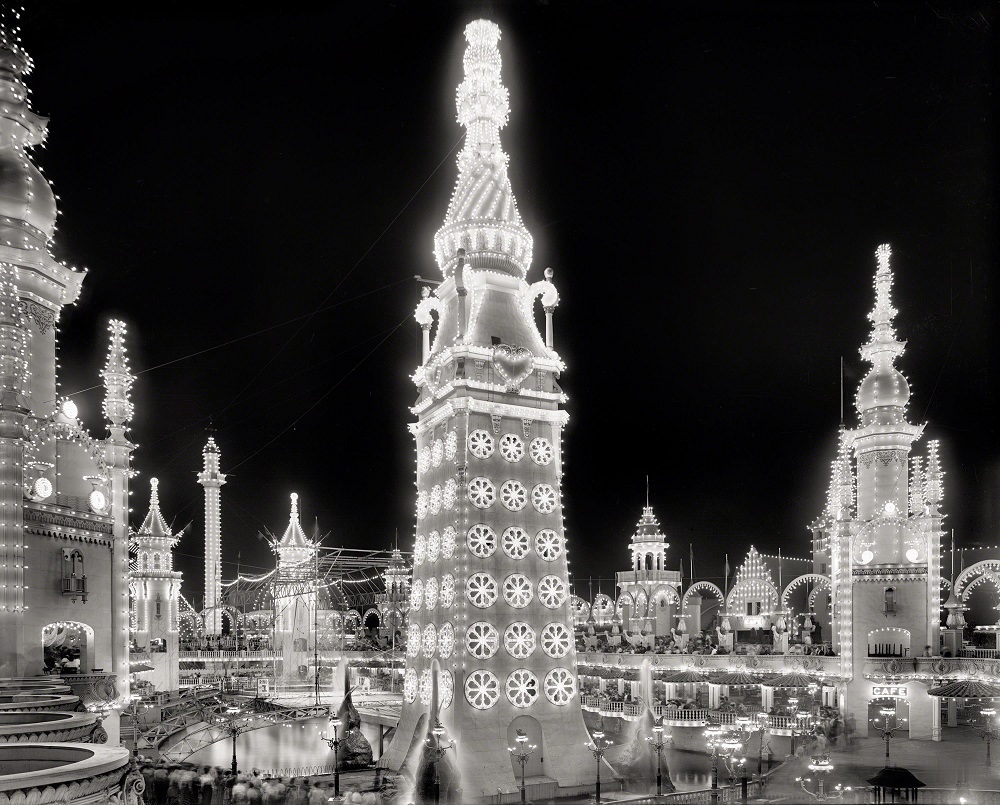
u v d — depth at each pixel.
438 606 47.91
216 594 105.12
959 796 32.81
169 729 63.62
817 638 72.50
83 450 41.88
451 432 48.50
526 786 43.34
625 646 71.12
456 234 52.59
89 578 39.69
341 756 50.62
